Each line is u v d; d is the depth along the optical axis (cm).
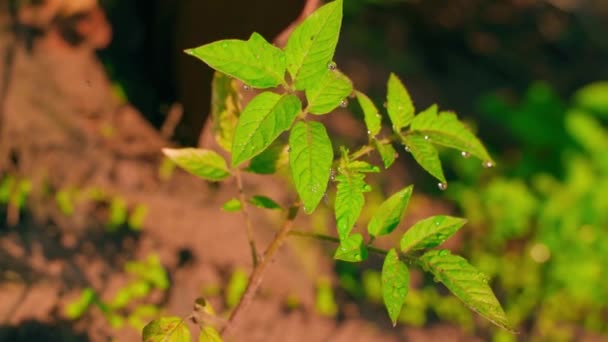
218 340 62
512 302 142
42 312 86
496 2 220
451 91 180
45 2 113
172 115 116
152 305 95
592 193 162
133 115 115
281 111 57
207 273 104
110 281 94
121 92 115
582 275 149
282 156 67
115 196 105
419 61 183
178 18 107
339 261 121
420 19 192
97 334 87
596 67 217
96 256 96
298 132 57
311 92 58
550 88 200
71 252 94
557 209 157
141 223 104
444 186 61
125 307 93
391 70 171
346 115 149
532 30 217
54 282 88
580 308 146
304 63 58
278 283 110
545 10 229
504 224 152
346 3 181
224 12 97
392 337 116
